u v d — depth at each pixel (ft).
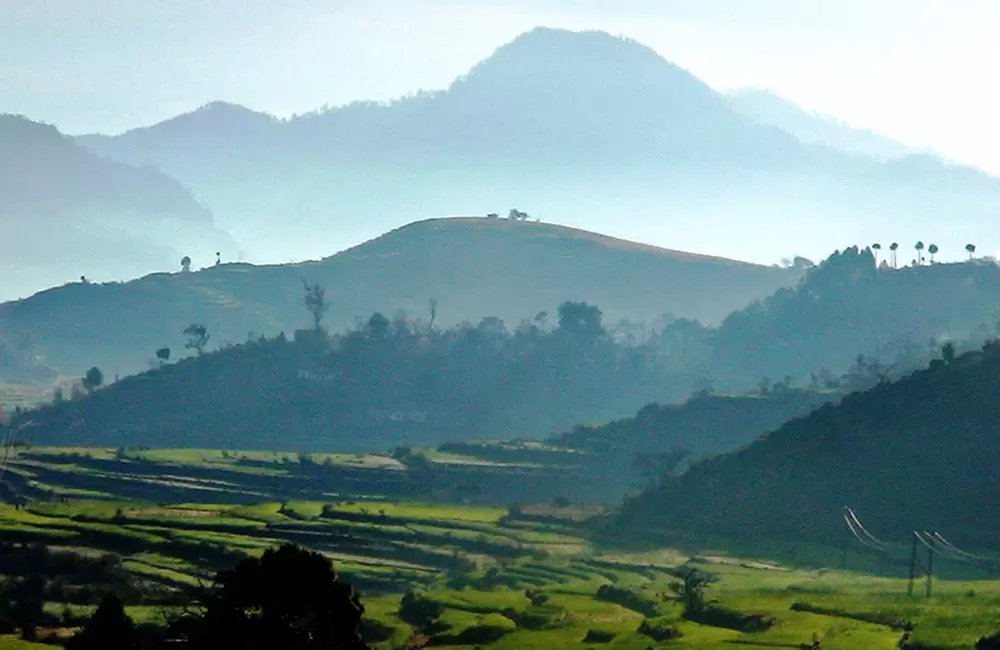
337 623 431.02
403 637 636.07
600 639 589.73
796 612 612.29
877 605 622.54
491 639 615.57
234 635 424.46
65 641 584.40
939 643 513.04
